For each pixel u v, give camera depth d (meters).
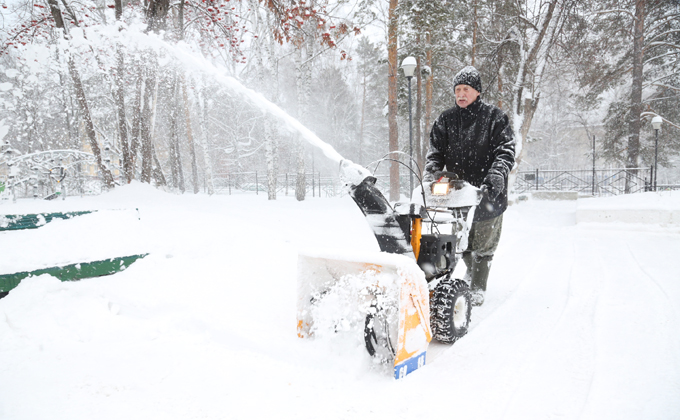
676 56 21.08
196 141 36.44
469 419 1.88
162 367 2.46
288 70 32.22
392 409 1.98
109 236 4.14
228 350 2.72
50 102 13.87
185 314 3.32
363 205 2.76
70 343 2.79
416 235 2.90
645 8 19.42
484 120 3.66
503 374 2.35
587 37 16.92
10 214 4.00
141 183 9.73
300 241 6.30
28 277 3.36
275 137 23.38
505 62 17.58
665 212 8.20
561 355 2.60
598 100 23.39
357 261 2.41
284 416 1.92
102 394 2.14
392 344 2.38
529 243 7.61
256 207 10.09
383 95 36.47
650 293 3.93
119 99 10.32
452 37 20.42
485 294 4.05
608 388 2.14
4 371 2.40
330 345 2.60
